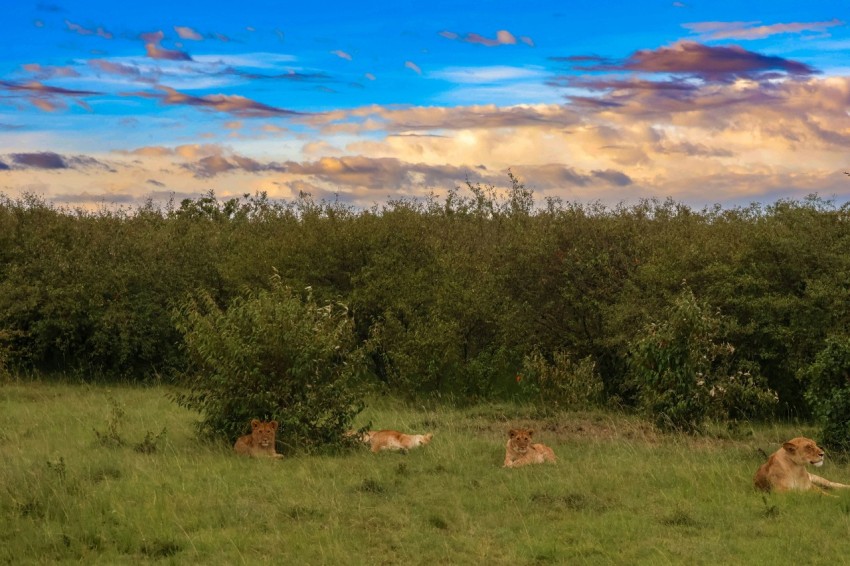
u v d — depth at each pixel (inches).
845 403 514.6
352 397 530.0
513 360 851.4
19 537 331.3
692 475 437.4
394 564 316.5
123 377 930.7
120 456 473.1
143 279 940.0
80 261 938.7
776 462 415.8
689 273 765.3
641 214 903.7
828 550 329.7
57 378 922.7
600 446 543.5
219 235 1061.8
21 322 933.8
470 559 322.0
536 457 482.6
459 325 826.2
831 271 735.1
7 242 995.3
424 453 504.4
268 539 337.4
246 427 513.3
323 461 475.8
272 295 547.5
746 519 369.4
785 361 721.0
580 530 354.6
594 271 819.4
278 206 1120.2
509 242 866.1
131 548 327.3
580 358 813.9
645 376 618.8
